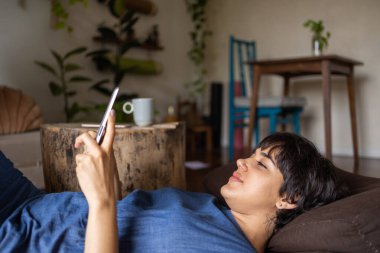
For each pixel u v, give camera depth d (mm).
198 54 4660
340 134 3797
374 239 800
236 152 3926
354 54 3672
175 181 1408
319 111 3906
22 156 2043
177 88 4473
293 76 3514
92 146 722
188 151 4039
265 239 936
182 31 4508
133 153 1288
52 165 1333
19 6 2807
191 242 755
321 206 922
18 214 852
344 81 3729
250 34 4383
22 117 2361
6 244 779
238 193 897
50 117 3078
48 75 3039
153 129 1326
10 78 2779
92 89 3346
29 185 1026
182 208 829
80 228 800
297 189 885
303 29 3988
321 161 932
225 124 4672
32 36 2902
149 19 4035
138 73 3838
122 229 795
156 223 794
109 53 3420
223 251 756
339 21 3740
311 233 850
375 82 3584
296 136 953
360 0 3615
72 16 3201
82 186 712
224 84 4652
